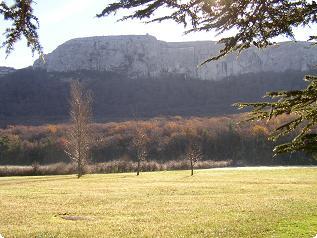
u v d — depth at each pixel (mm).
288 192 33562
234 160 80250
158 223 20297
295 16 5484
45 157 76125
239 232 17500
